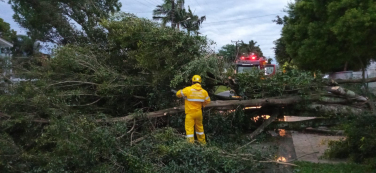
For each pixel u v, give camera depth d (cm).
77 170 384
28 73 581
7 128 443
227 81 587
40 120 466
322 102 603
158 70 556
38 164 396
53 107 477
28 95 471
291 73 571
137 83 564
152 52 542
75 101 541
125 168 419
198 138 528
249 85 575
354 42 549
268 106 616
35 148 427
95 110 559
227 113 587
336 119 608
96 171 374
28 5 930
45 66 609
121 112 586
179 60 545
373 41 554
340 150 526
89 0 927
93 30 750
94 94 553
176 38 547
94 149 384
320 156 541
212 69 525
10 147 392
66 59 568
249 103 565
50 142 407
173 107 552
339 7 581
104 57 637
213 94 633
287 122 619
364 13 538
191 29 571
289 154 560
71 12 937
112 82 564
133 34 587
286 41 887
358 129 504
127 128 491
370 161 459
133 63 605
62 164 370
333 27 574
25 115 456
